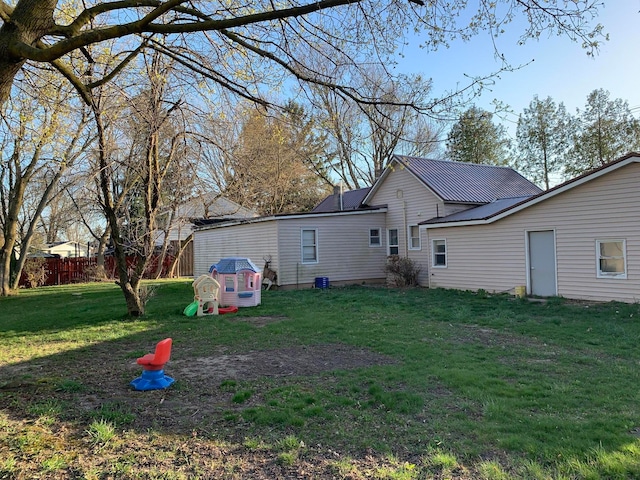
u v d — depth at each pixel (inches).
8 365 255.6
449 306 463.2
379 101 221.0
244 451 137.9
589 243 476.4
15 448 137.1
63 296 680.4
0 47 162.6
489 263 590.2
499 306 459.8
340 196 894.4
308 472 124.5
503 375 216.2
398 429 154.2
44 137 357.1
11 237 754.8
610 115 1151.0
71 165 477.7
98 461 130.3
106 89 317.7
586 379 207.6
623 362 238.7
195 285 434.9
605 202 461.7
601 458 127.0
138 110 296.4
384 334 319.0
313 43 228.1
